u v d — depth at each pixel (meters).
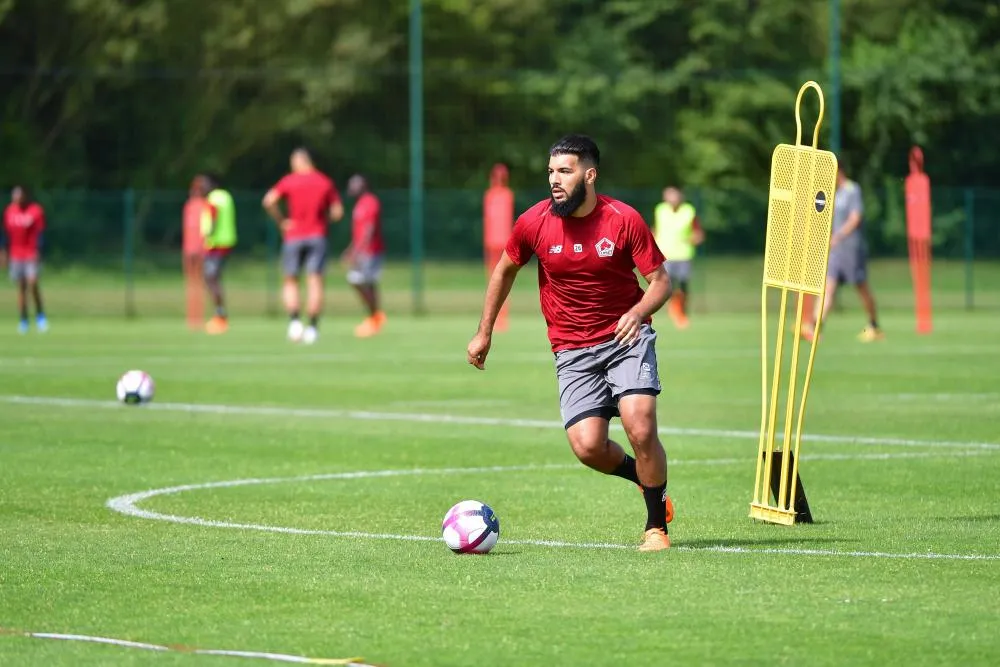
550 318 28.53
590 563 26.67
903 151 175.88
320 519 31.98
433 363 74.19
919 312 99.56
